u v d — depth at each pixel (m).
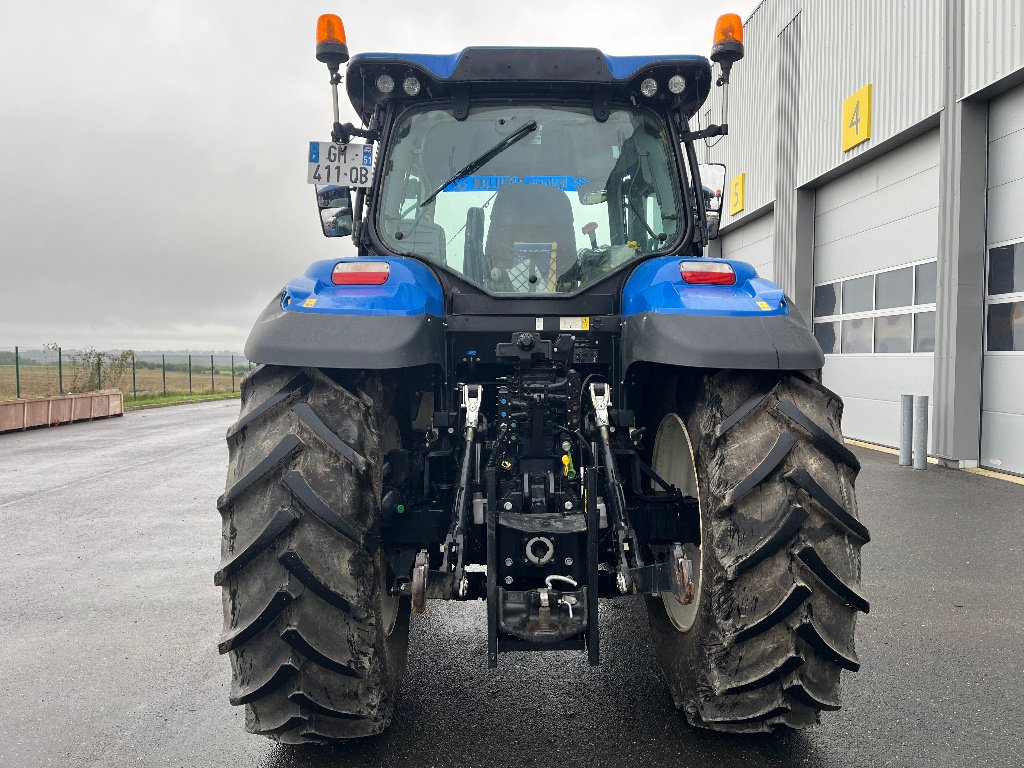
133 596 4.32
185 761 2.44
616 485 2.23
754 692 2.11
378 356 2.01
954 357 8.96
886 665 3.13
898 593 4.11
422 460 2.65
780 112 13.73
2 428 14.83
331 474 1.98
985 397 8.93
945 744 2.46
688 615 2.48
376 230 2.93
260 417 2.02
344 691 2.05
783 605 1.97
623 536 2.15
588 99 3.01
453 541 2.13
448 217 2.95
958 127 8.91
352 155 2.88
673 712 2.71
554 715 2.70
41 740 2.60
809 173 12.59
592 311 2.74
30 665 3.29
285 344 2.03
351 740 2.53
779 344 2.08
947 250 9.11
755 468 1.99
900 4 10.07
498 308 2.73
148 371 36.69
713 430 2.08
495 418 2.79
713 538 2.05
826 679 2.09
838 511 1.99
